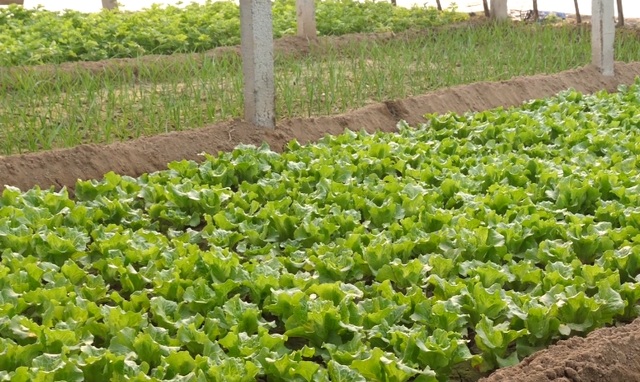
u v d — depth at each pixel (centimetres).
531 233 750
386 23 1172
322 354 579
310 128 884
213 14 1144
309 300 615
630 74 1036
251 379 523
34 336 568
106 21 1077
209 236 762
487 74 997
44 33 1038
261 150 841
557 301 618
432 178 813
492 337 577
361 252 728
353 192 800
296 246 757
